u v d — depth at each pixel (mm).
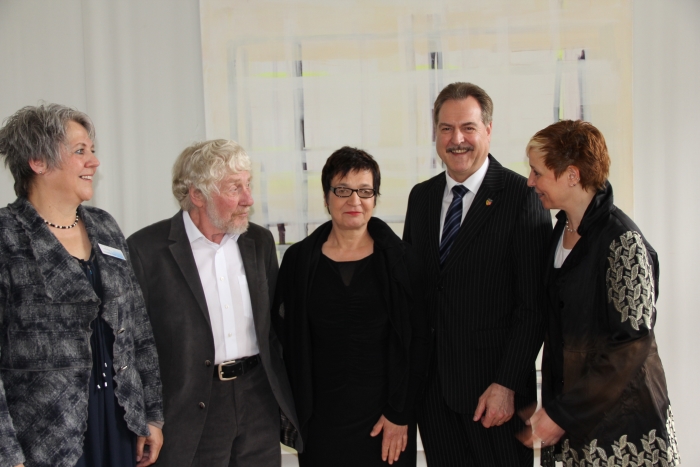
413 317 1824
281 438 1936
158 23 2699
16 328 1367
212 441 1729
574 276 1612
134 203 2742
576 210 1658
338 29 2668
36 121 1390
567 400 1550
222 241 1818
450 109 1868
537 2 2652
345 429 1774
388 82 2686
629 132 2672
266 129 2691
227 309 1771
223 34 2654
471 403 1838
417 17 2664
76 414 1403
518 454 1858
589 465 1529
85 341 1439
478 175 1919
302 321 1793
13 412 1359
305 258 1829
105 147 2707
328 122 2699
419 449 2816
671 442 1510
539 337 1788
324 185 1826
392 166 2717
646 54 2723
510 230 1818
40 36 2701
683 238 2758
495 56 2672
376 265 1812
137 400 1572
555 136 1628
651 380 1502
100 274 1513
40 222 1410
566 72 2672
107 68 2691
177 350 1706
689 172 2748
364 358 1776
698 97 2734
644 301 1463
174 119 2730
